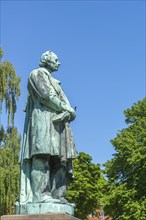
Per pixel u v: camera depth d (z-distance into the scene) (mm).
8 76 38562
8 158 34281
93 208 49219
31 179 9422
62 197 9570
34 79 9766
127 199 37375
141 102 43969
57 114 9711
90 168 51031
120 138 40562
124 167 39438
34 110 9664
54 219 8414
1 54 39156
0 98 37312
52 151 9375
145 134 39531
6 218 8656
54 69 10367
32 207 8930
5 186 32812
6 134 36438
